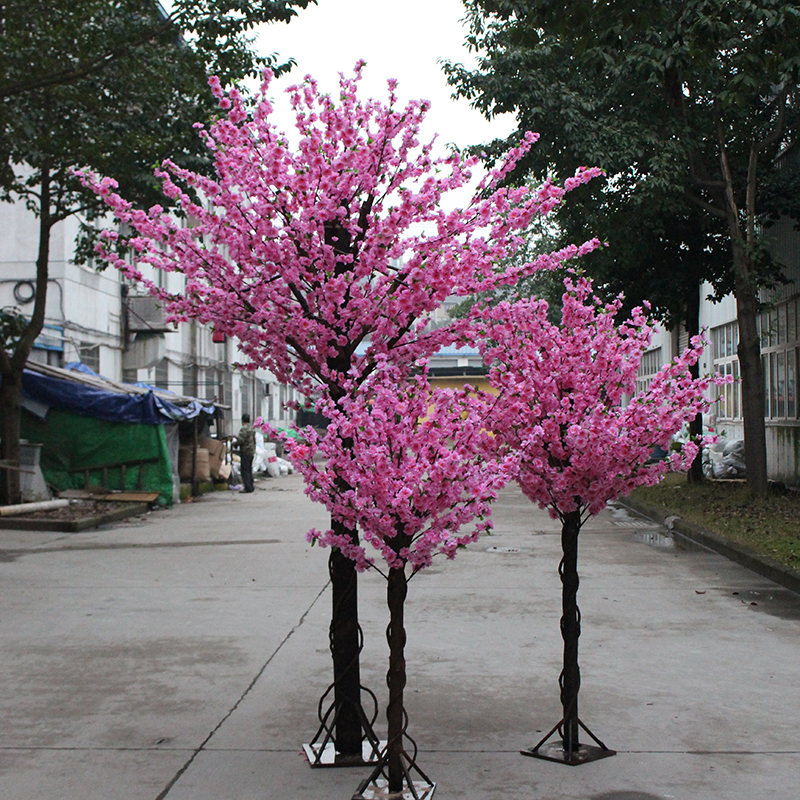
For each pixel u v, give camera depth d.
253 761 4.55
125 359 25.16
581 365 4.69
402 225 4.42
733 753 4.61
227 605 8.38
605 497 4.64
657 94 14.46
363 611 8.08
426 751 4.67
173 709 5.37
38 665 6.34
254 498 20.38
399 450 4.02
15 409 15.55
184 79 12.50
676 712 5.26
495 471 4.11
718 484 18.14
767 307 14.89
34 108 12.20
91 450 17.98
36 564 10.84
